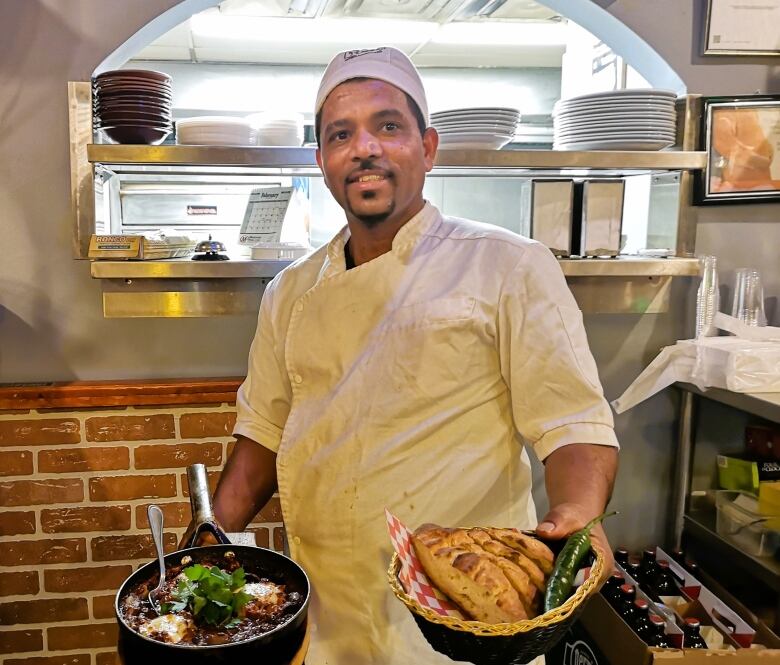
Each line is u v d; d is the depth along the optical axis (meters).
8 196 1.78
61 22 1.73
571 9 1.92
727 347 1.71
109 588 1.93
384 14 2.24
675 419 2.08
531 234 1.86
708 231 1.98
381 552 1.14
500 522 1.18
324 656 1.22
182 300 1.88
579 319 1.12
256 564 0.90
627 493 2.10
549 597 0.69
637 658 1.43
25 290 1.83
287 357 1.27
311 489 1.20
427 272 1.18
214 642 0.73
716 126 1.88
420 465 1.14
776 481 1.78
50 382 1.86
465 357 1.14
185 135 1.69
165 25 1.83
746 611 1.65
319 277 1.31
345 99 1.12
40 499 1.87
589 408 1.04
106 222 1.91
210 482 1.92
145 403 1.85
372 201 1.13
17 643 1.92
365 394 1.16
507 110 1.71
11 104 1.75
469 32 2.50
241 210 2.17
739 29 1.89
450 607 0.72
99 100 1.64
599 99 1.76
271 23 2.37
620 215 1.85
